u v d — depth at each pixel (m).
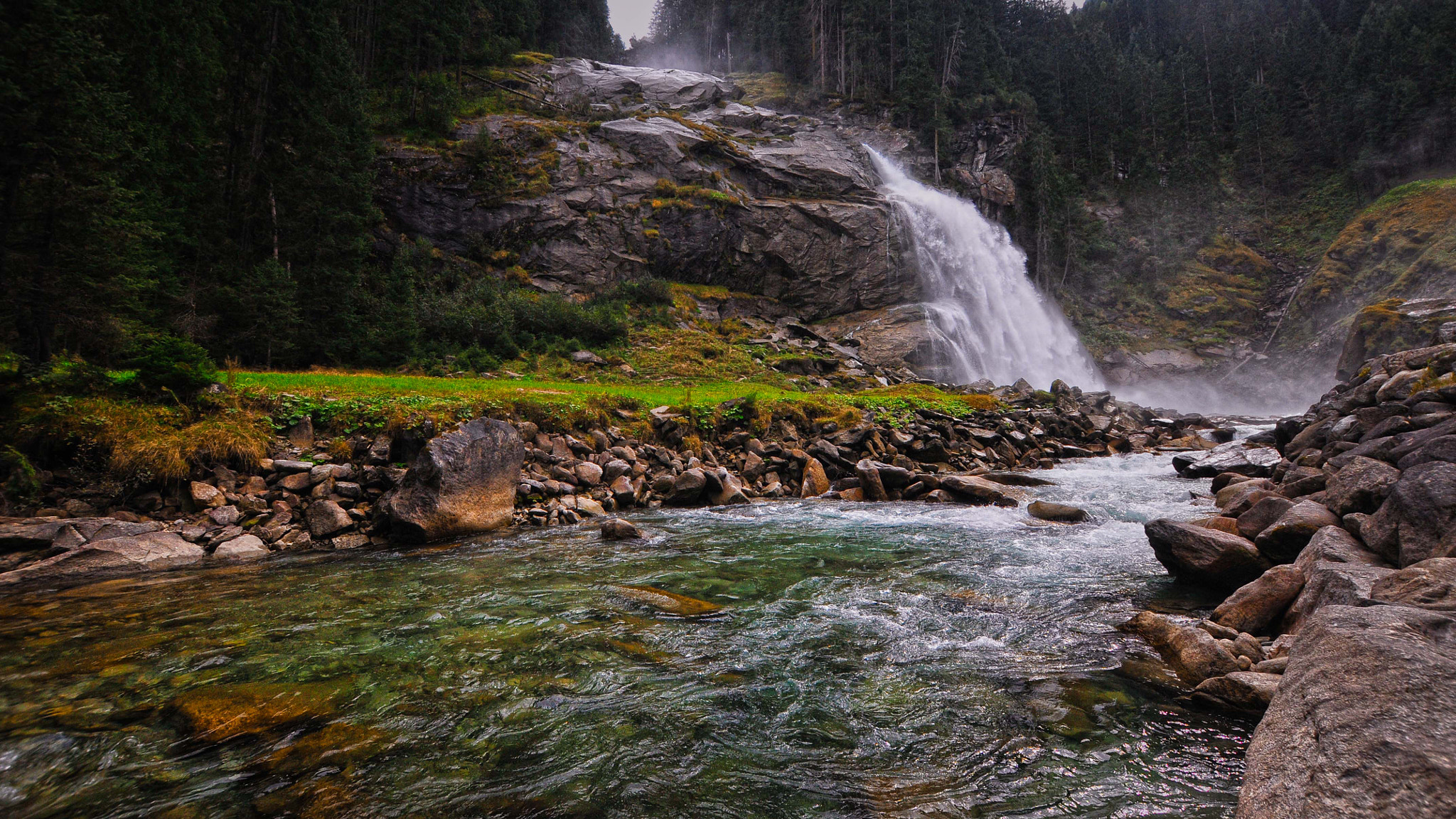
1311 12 93.69
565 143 46.16
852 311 49.97
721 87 72.62
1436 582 4.08
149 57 25.38
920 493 15.38
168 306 22.72
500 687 4.65
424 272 36.69
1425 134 69.62
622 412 17.95
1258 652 4.86
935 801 3.30
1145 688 4.63
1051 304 64.38
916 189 61.22
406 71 47.78
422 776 3.50
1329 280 62.34
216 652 5.30
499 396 15.70
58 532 8.77
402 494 10.54
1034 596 7.09
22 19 13.34
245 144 31.86
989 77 78.94
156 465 10.30
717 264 47.09
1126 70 87.81
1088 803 3.25
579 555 9.21
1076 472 19.30
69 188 13.70
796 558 9.00
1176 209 78.25
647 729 4.05
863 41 74.88
